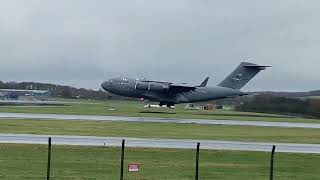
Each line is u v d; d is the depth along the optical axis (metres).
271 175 50.31
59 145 73.88
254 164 64.56
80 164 60.44
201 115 179.62
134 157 66.56
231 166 62.66
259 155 71.38
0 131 92.06
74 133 92.44
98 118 136.88
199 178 54.41
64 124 112.25
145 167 60.00
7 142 75.38
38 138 81.56
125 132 98.06
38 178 51.09
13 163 59.44
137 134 94.81
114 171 56.84
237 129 116.88
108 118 138.12
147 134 95.62
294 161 67.62
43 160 62.00
